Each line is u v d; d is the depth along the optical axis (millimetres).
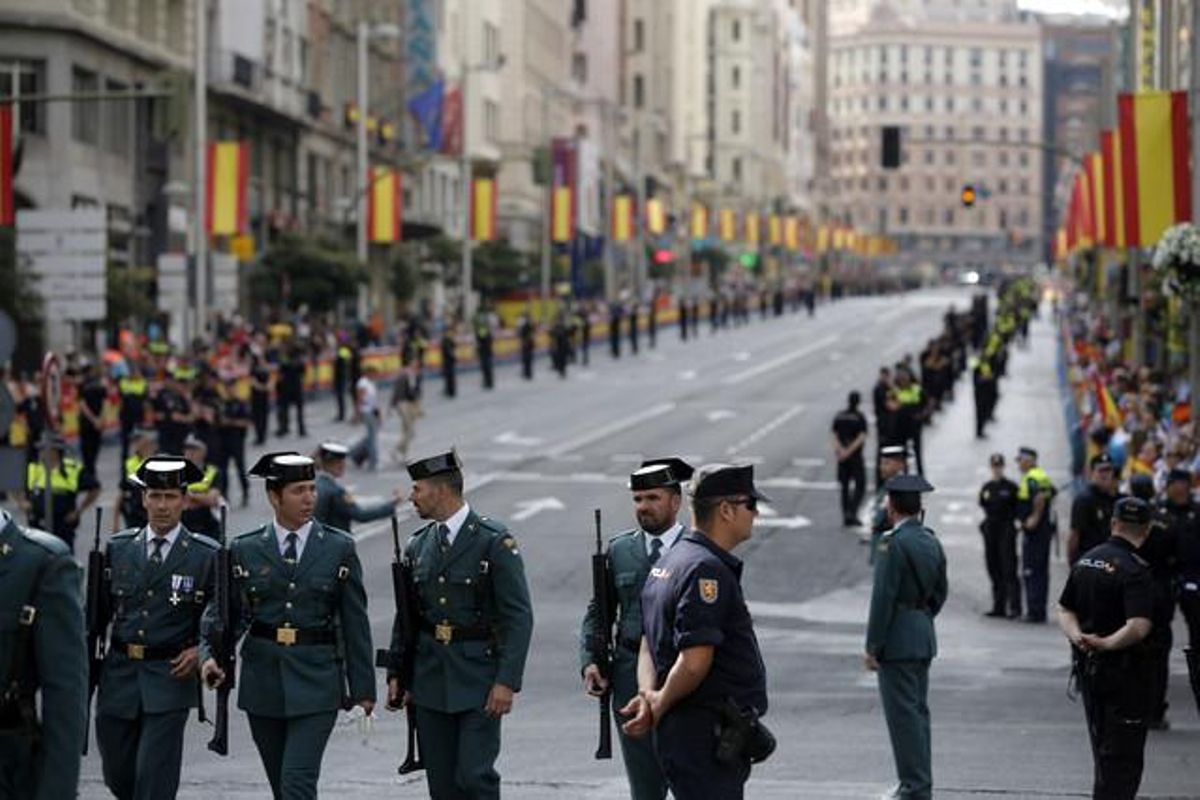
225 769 36719
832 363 185625
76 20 141375
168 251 162250
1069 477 98250
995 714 44594
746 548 75250
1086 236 154375
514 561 28734
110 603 29406
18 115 140000
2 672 19953
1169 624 41281
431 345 167375
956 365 162125
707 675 22266
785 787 35250
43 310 113812
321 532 28922
